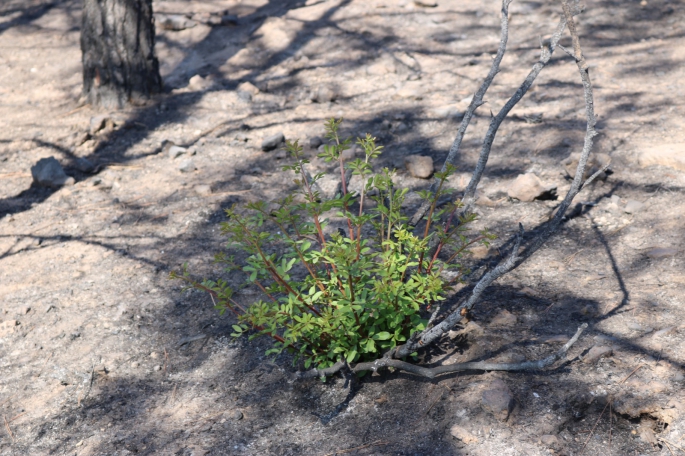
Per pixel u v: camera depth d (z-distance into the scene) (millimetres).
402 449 2695
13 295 4066
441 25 7879
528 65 6781
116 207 5055
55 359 3518
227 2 9156
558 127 5398
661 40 7078
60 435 3027
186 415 3066
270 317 2768
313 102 6562
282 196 4949
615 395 2754
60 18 9133
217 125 6262
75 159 5820
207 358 3443
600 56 6832
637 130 5168
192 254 4363
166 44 8125
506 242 4105
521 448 2596
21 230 4836
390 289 2795
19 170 5711
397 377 3098
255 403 3096
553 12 7906
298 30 7984
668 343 3016
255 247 2883
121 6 6410
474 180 3160
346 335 2932
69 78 7477
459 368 2826
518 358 3023
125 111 6582
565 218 4281
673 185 4379
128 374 3383
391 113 6070
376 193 4758
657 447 2570
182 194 5145
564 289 3586
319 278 3029
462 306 2711
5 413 3193
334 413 2971
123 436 2967
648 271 3613
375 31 7828
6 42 8539
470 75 6691
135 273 4203
